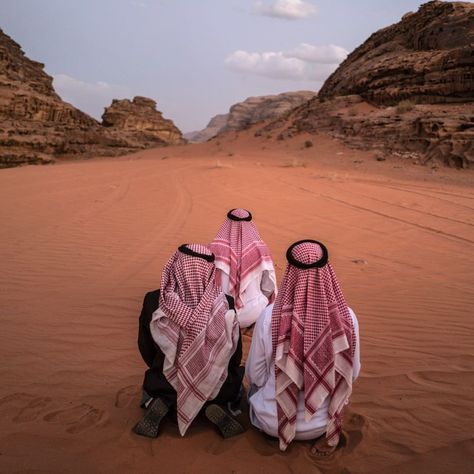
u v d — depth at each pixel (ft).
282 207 47.32
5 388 12.82
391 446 10.69
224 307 10.70
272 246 31.76
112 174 82.23
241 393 12.13
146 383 10.99
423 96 124.98
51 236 32.91
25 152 178.19
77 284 22.45
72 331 16.88
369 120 119.65
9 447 10.27
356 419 11.74
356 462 10.14
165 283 10.76
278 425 10.08
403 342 16.53
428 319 18.76
